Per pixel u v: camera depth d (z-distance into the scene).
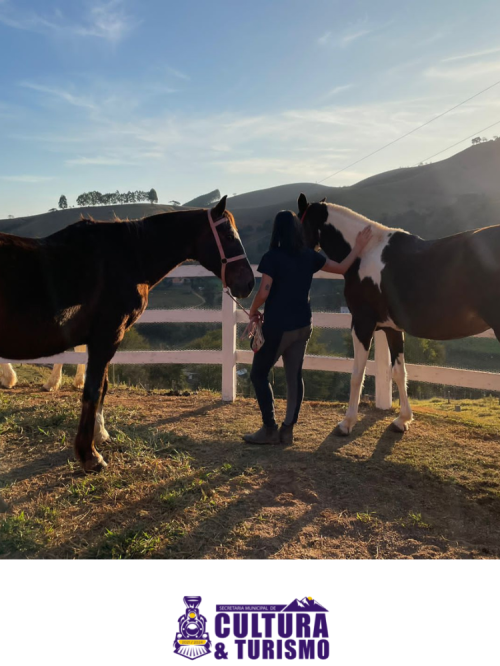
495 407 5.90
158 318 5.86
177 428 4.61
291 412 4.12
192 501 3.05
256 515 2.91
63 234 3.31
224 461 3.79
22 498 3.10
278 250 3.77
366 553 2.55
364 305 4.27
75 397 5.70
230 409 5.37
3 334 2.91
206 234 3.76
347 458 3.86
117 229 3.55
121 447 3.97
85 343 3.50
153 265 3.71
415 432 4.54
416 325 3.90
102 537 2.65
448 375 4.96
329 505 3.07
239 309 5.73
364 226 4.34
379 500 3.14
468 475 3.54
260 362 3.95
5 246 2.89
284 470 3.60
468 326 3.65
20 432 4.29
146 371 22.44
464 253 3.44
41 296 2.98
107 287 3.37
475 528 2.81
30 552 2.52
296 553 2.53
